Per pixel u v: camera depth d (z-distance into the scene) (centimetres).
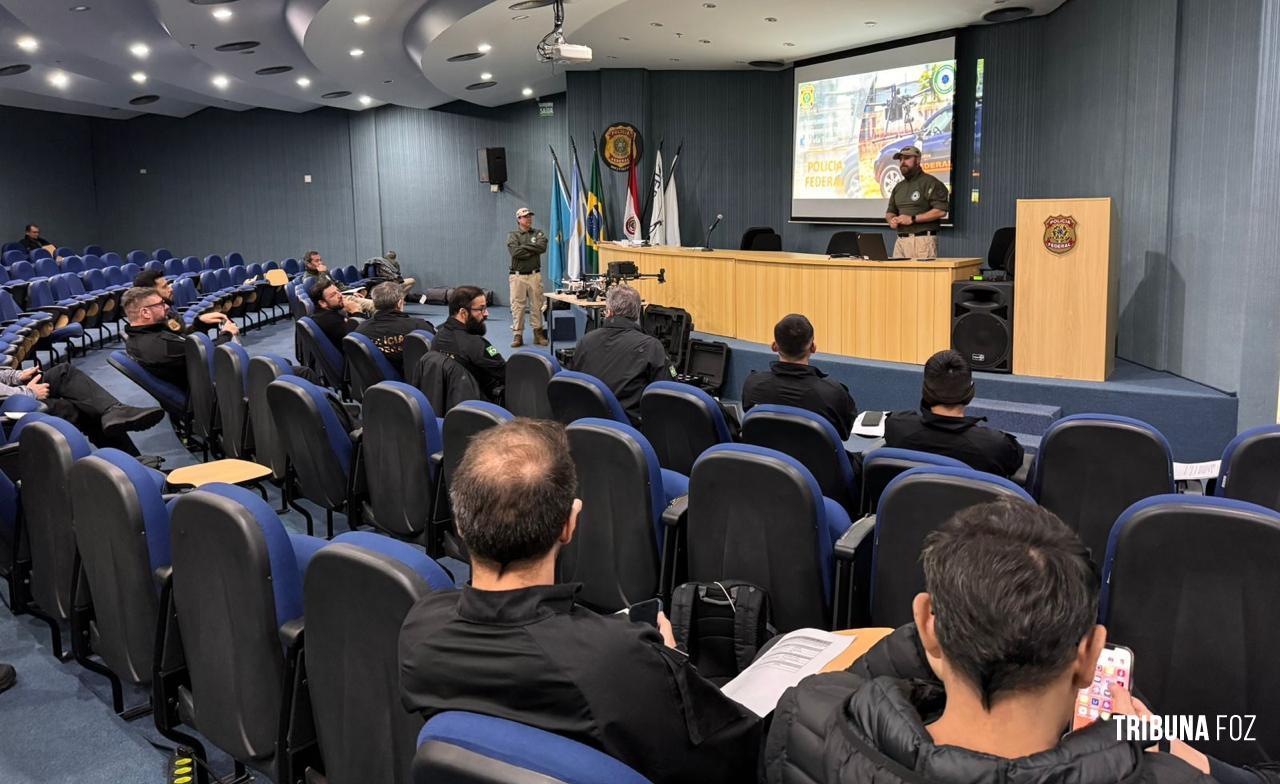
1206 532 191
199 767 250
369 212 1698
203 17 948
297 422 392
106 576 258
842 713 107
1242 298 543
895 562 242
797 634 202
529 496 146
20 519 324
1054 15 901
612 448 287
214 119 1819
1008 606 92
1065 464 325
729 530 269
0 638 351
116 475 244
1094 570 99
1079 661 96
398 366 639
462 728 125
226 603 214
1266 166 520
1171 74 631
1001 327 643
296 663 204
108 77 1380
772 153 1251
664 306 875
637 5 885
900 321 692
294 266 1557
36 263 1298
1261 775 172
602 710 138
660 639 151
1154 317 664
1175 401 575
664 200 1241
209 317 654
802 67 1159
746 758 157
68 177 1892
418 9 959
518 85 1304
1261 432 300
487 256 1586
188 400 582
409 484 364
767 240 1072
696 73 1245
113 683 290
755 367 756
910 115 1030
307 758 209
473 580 154
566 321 1138
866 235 714
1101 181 770
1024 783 90
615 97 1226
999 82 966
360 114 1680
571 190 1245
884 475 276
